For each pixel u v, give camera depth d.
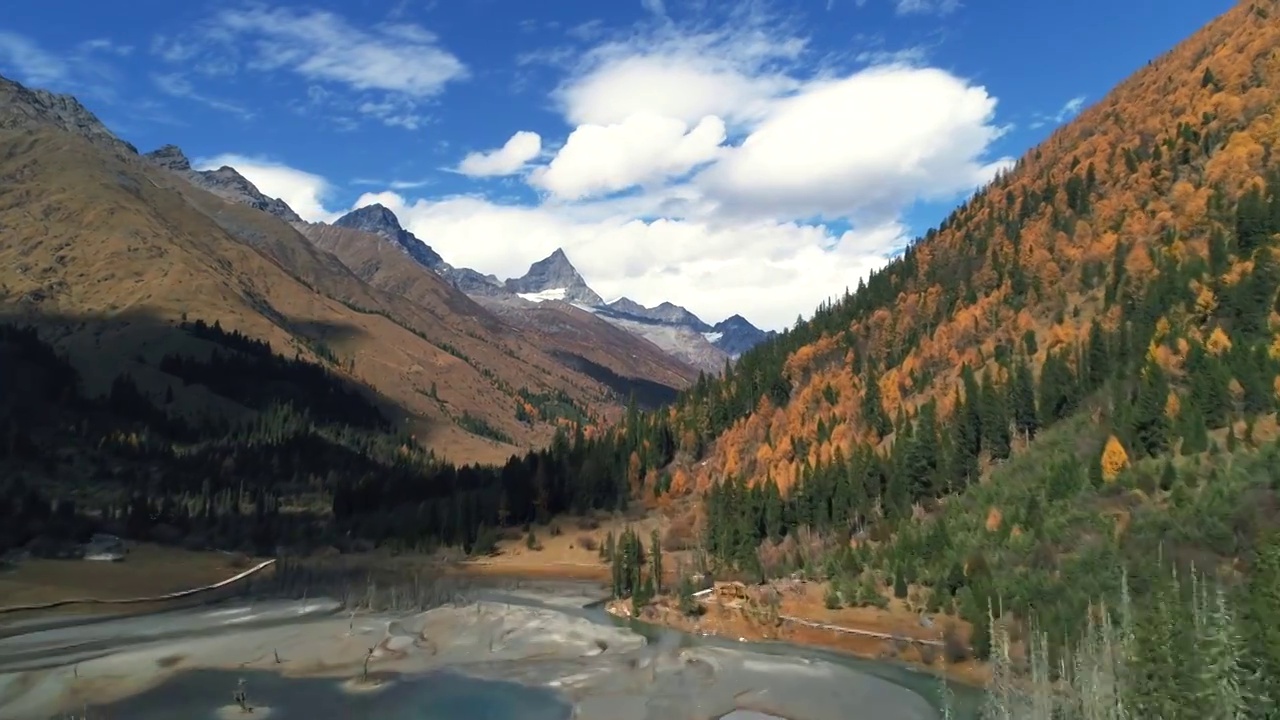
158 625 143.88
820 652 122.44
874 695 102.56
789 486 194.25
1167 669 69.94
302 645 129.00
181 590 174.50
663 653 123.62
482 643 130.62
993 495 147.25
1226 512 107.44
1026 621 108.00
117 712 99.56
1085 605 100.56
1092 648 82.69
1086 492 131.25
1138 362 155.12
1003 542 129.75
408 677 113.81
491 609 154.62
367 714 99.00
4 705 102.00
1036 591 111.06
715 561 176.00
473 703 102.81
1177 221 188.62
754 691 105.38
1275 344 137.12
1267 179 178.00
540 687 108.81
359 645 129.00
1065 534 123.12
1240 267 156.25
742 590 149.75
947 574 128.25
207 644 129.62
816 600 140.88
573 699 104.12
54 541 193.25
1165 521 112.44
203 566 195.38
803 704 100.25
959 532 140.12
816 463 192.88
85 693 106.38
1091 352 163.75
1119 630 87.00
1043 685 86.44
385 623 143.88
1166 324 157.38
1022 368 175.38
